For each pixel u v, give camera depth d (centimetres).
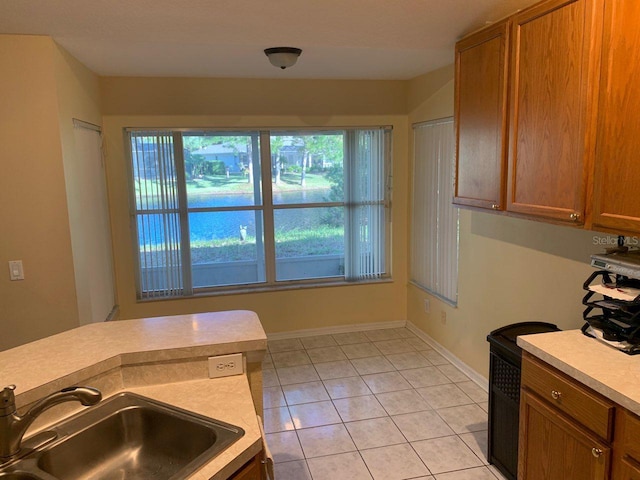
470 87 268
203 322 195
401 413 313
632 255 194
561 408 183
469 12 235
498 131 243
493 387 250
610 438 162
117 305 412
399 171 451
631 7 166
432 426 297
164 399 157
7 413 126
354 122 436
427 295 426
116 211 403
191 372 171
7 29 249
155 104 398
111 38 265
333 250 463
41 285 281
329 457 268
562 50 197
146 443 154
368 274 463
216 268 439
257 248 445
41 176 273
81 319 298
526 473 208
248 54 319
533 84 216
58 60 274
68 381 149
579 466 176
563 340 199
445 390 343
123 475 147
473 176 270
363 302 464
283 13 228
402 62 357
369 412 315
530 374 201
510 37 229
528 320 289
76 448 141
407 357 402
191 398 158
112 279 401
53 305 284
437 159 393
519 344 204
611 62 174
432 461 263
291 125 425
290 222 448
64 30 250
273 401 331
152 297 421
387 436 288
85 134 337
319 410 318
